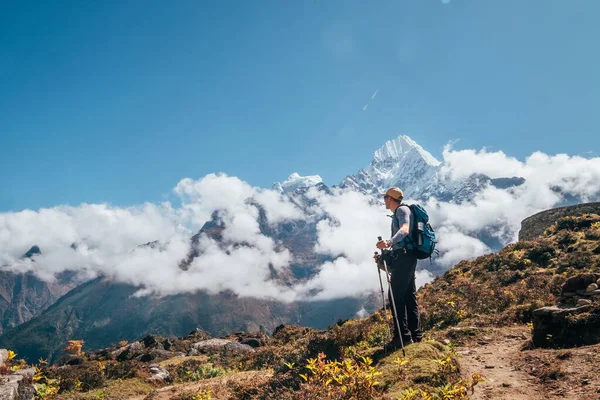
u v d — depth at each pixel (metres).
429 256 6.98
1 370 8.58
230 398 9.25
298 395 5.78
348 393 4.94
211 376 15.39
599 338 6.59
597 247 16.25
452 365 5.84
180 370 17.50
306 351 8.68
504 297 12.48
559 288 12.47
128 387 15.06
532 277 14.66
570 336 6.84
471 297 13.55
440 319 12.11
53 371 16.17
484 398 5.25
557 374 5.61
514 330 9.01
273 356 14.83
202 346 24.09
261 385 8.51
